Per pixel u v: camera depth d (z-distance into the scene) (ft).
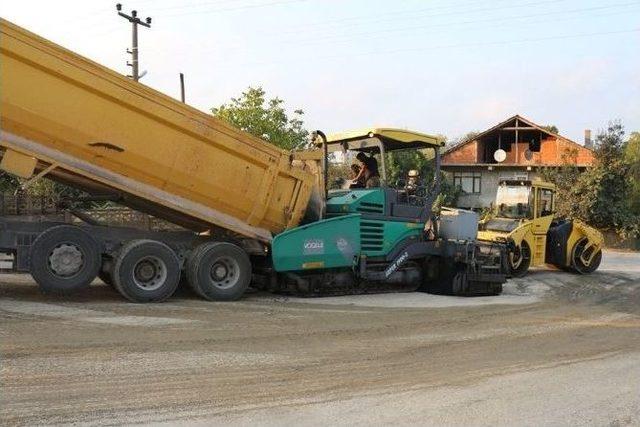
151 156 32.09
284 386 18.85
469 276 41.01
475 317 32.78
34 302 30.42
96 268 31.27
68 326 24.99
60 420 15.24
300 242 35.53
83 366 19.67
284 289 37.45
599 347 26.18
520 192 58.80
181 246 34.17
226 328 26.50
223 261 34.04
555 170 121.80
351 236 37.29
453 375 20.86
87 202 35.65
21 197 32.86
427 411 17.06
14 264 30.68
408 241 39.93
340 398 17.92
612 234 115.44
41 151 29.68
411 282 40.98
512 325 30.86
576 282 53.42
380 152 38.83
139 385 18.17
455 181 144.15
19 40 28.76
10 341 22.22
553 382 20.31
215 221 34.14
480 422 16.34
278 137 91.45
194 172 33.30
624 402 18.37
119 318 27.22
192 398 17.31
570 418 16.88
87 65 30.09
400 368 21.56
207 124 33.09
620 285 52.16
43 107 29.55
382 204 38.75
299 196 36.29
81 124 30.37
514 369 21.94
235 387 18.49
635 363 23.35
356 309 33.58
